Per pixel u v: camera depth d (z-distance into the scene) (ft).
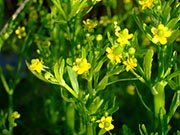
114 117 0.91
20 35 0.74
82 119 0.50
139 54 0.47
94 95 0.47
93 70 0.47
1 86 1.11
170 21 0.45
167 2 0.47
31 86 1.03
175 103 0.48
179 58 0.78
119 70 0.45
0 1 0.78
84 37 0.55
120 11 1.00
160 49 0.47
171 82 0.47
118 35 0.44
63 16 0.55
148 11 0.47
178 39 0.67
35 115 0.95
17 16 0.77
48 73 0.45
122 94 0.92
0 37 0.68
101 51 0.47
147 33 0.46
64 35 0.61
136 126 0.87
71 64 0.47
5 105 1.10
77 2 0.52
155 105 0.49
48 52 0.59
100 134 0.47
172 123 0.85
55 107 0.81
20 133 0.97
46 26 0.69
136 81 0.84
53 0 0.53
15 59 1.30
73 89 0.47
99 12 1.01
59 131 0.81
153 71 0.97
